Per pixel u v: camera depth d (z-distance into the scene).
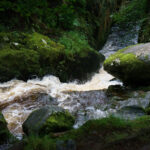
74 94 5.60
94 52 9.07
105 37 15.41
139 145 1.77
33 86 5.71
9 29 7.06
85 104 4.95
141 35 9.95
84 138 2.06
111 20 16.80
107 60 6.16
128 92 5.41
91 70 8.55
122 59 5.63
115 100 4.94
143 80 5.58
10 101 4.75
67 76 7.41
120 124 2.27
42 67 6.66
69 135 2.21
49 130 2.89
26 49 6.51
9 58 5.89
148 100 4.43
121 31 14.98
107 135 2.04
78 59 8.02
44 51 6.78
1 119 3.17
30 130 2.91
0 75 5.62
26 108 4.57
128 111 3.77
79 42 9.31
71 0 3.63
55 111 3.20
